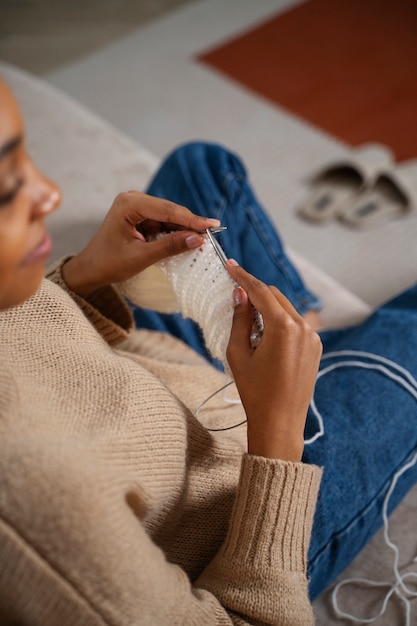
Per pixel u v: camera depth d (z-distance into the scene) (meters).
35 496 0.55
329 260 1.89
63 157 1.53
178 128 2.33
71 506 0.56
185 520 0.81
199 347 1.19
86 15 2.87
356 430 0.96
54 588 0.55
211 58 2.59
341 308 1.37
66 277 0.94
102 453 0.66
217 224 0.85
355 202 2.00
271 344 0.73
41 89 1.70
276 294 0.76
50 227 1.40
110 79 2.54
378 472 0.95
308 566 0.89
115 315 0.97
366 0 2.75
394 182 1.97
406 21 2.63
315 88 2.42
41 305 0.78
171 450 0.74
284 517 0.74
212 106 2.40
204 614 0.68
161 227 0.91
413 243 1.91
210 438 0.84
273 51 2.58
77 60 2.65
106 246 0.90
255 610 0.72
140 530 0.62
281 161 2.19
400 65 2.46
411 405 1.00
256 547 0.73
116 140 1.58
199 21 2.76
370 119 2.29
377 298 1.80
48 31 2.80
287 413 0.74
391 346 1.05
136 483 0.66
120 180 1.49
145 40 2.70
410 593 1.02
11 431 0.60
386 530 1.04
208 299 0.84
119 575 0.57
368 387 1.00
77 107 1.66
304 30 2.65
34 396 0.67
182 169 1.27
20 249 0.51
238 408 1.00
